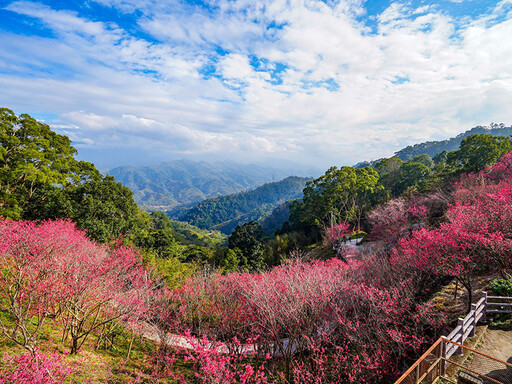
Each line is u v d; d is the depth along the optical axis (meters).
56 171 23.81
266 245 35.06
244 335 9.11
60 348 7.20
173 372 7.85
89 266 8.52
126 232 24.77
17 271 7.46
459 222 9.84
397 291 8.31
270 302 8.23
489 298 8.28
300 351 7.87
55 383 5.02
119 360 7.82
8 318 7.50
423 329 7.62
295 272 10.20
